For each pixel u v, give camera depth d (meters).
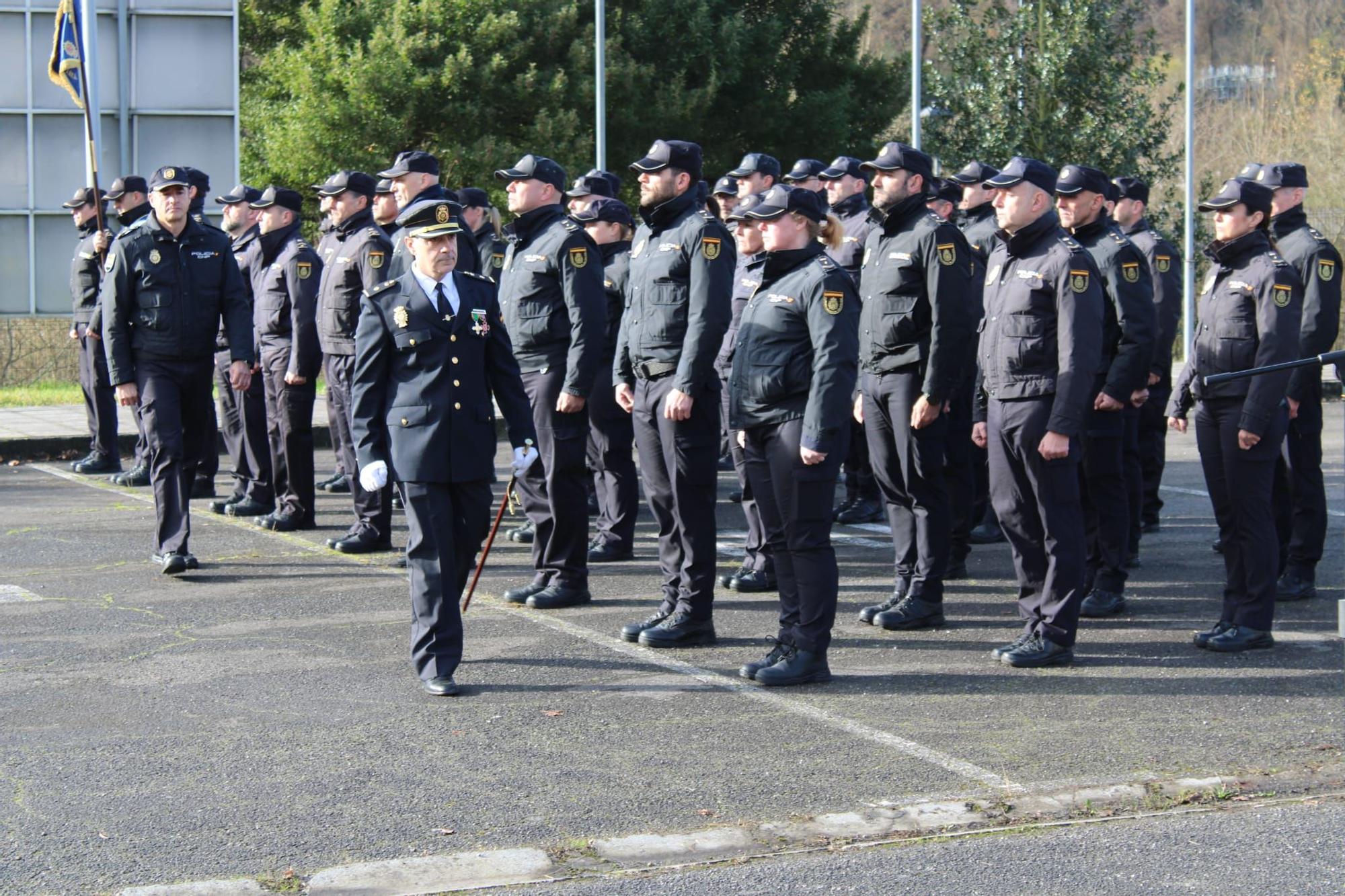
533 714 7.34
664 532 8.96
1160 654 8.53
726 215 12.16
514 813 6.02
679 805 6.12
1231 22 51.22
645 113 33.12
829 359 7.60
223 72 23.03
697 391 8.35
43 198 22.48
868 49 41.88
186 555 10.76
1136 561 11.07
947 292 8.80
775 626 9.17
